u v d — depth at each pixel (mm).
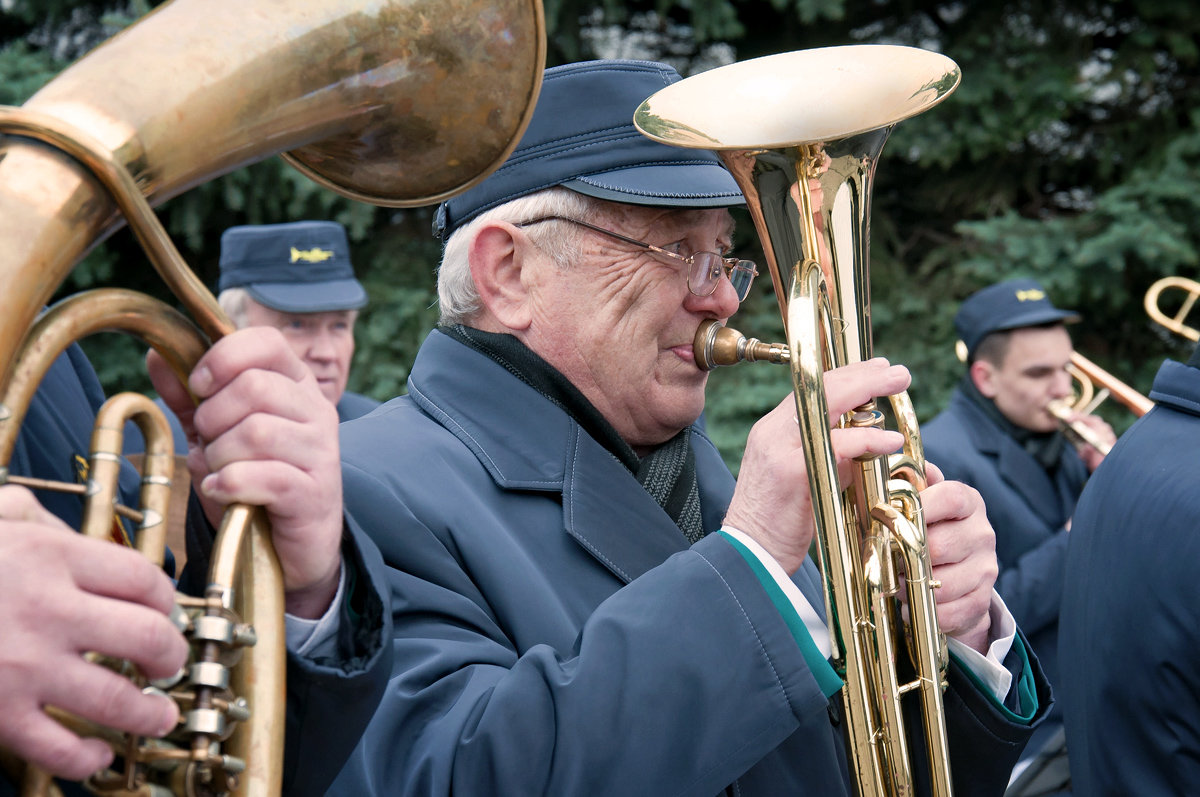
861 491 1482
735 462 6250
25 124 809
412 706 1464
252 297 4121
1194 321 6828
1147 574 2064
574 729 1359
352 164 1192
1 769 832
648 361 1795
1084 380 4359
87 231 831
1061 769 3207
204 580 1021
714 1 6055
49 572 760
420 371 1896
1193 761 2014
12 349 795
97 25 6137
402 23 1090
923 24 6684
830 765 1690
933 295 6824
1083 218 6504
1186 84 6852
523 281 1819
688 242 1805
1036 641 3795
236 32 965
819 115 1479
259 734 923
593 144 1783
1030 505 4148
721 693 1380
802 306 1443
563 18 6113
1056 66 6352
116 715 771
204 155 926
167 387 980
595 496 1719
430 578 1599
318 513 973
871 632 1442
